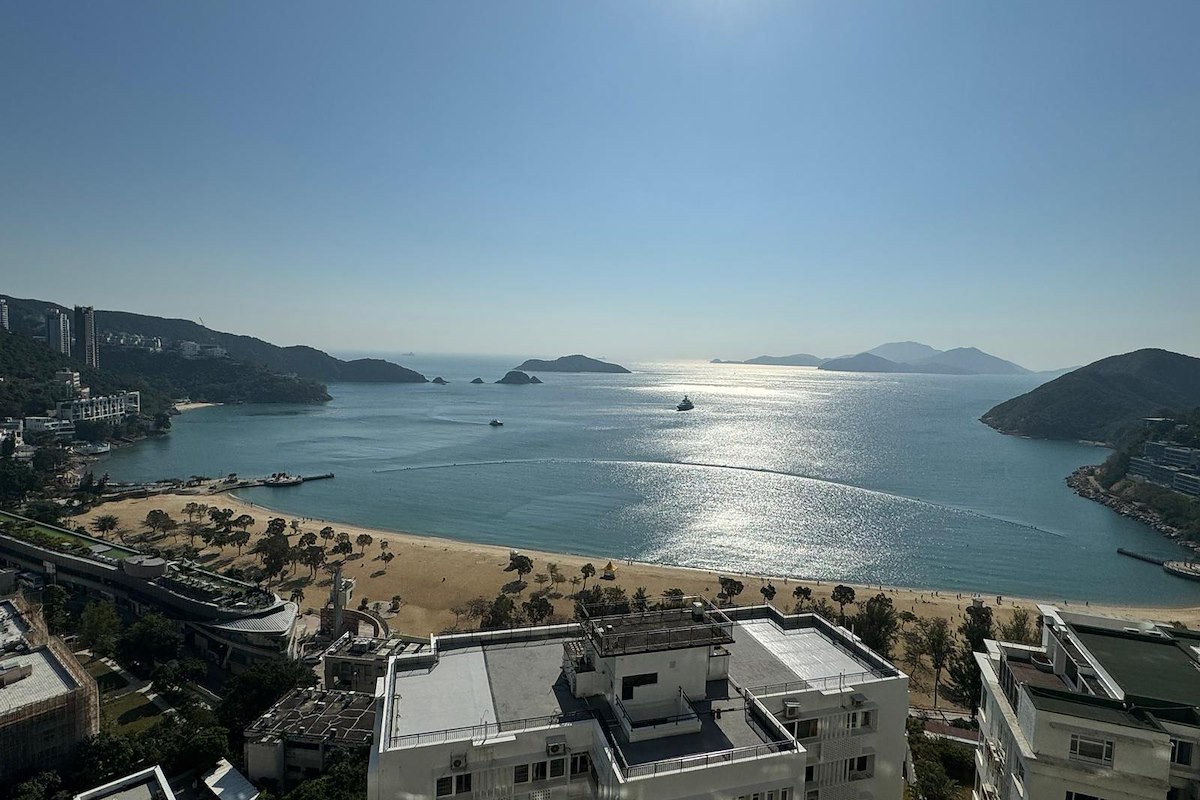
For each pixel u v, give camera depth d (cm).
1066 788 3822
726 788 3538
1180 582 18038
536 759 3728
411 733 3750
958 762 7006
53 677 8325
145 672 10438
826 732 4375
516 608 14050
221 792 7262
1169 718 3828
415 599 15000
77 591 13838
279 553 16100
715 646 4338
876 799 4497
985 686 5003
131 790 6531
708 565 18638
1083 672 4481
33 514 19712
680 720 3891
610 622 4403
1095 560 19575
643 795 3378
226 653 11150
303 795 6575
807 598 14675
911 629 13500
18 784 7075
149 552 15275
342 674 9956
